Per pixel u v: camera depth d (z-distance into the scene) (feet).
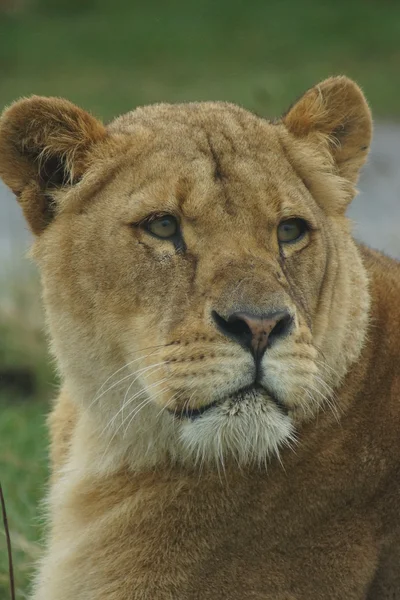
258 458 29.73
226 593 30.27
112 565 30.63
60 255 31.01
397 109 117.08
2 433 50.29
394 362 31.60
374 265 34.12
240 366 27.94
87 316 30.68
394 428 30.86
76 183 31.40
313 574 30.40
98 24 150.20
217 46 140.77
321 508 30.45
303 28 145.18
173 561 30.35
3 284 65.98
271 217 30.27
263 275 28.89
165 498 30.63
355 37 141.59
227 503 30.37
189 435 28.81
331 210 32.89
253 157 31.12
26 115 31.55
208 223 29.81
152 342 29.58
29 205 31.83
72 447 33.65
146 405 30.27
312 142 32.89
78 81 128.67
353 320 31.19
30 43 143.23
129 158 31.01
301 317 29.25
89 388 31.24
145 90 124.36
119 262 30.14
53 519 34.04
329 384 30.58
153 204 30.04
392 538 30.66
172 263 29.76
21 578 38.37
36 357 58.70
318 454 30.53
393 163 99.45
